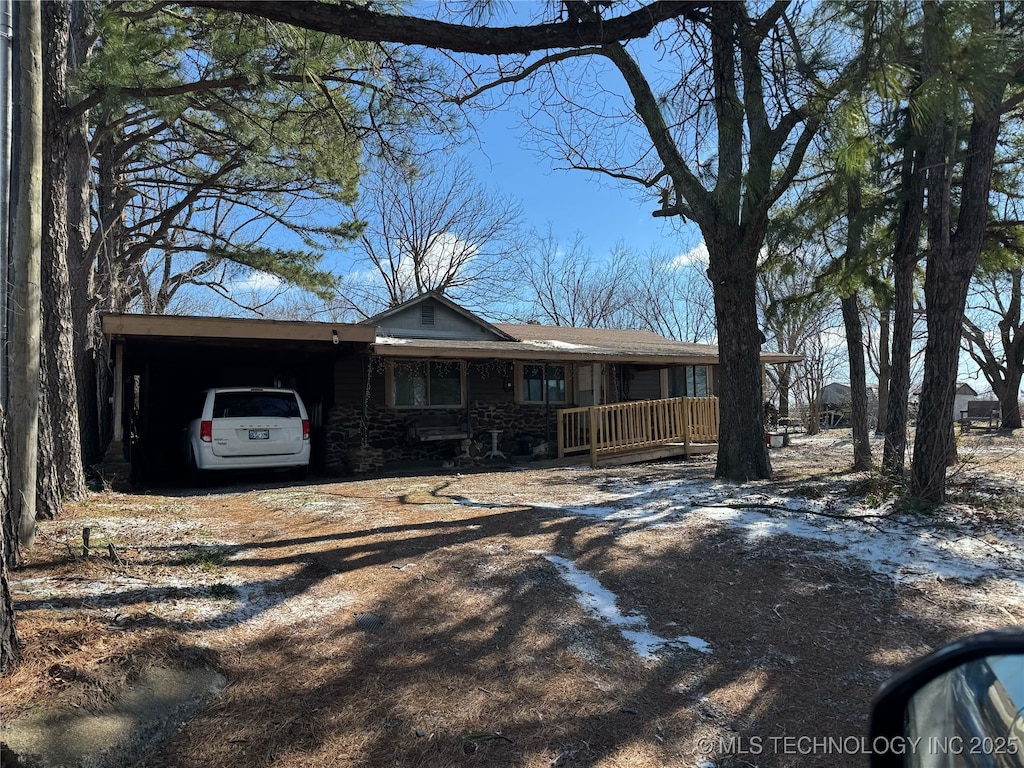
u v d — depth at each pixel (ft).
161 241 53.62
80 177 33.86
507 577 16.01
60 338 22.43
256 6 16.10
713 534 19.71
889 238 32.19
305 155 36.37
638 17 17.93
